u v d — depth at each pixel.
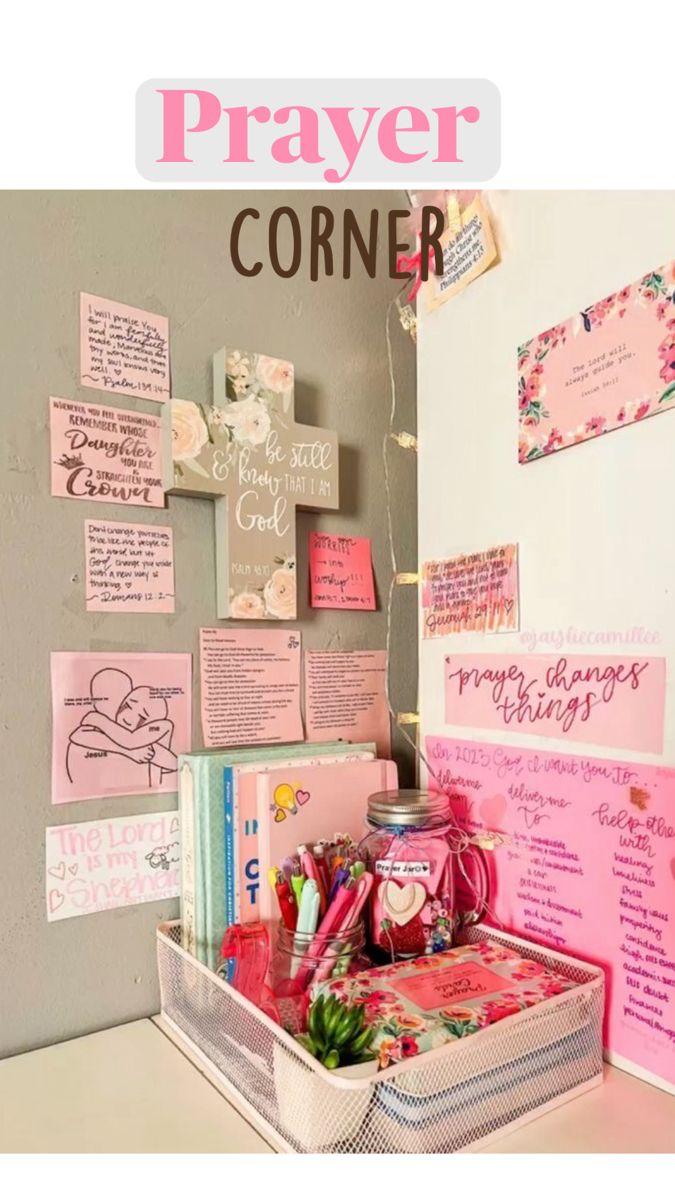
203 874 0.72
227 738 0.80
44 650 0.69
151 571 0.75
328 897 0.72
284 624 0.85
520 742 0.76
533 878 0.74
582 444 0.70
